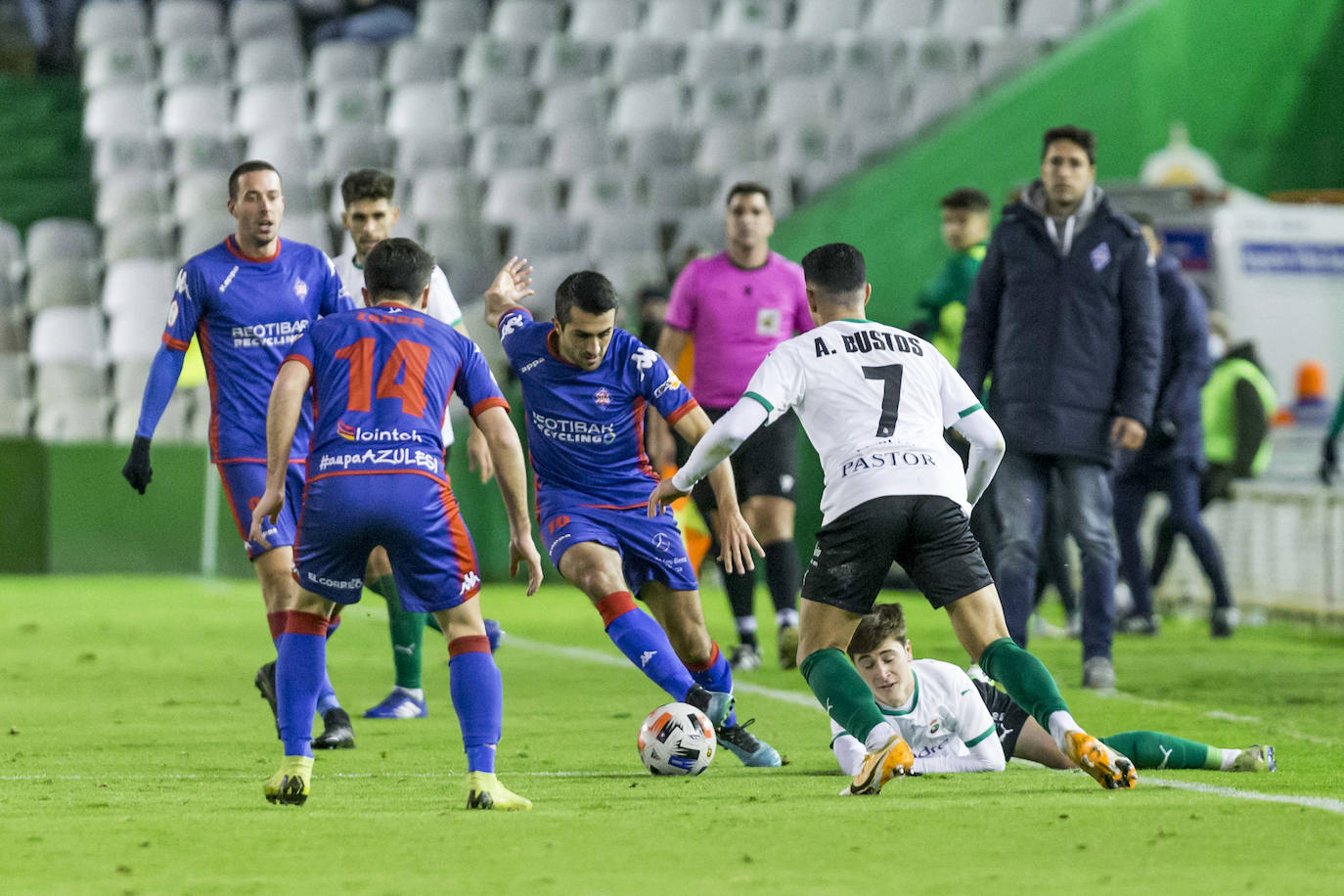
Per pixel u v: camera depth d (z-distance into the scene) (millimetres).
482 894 12688
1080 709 26656
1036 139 70688
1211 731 24047
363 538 17062
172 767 21047
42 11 90938
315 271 24812
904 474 18281
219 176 81812
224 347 24172
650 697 29922
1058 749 19656
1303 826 15641
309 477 17312
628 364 21609
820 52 83000
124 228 79062
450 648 17438
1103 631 29984
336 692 31625
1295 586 49094
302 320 24500
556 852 14469
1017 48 80250
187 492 69875
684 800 17688
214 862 14094
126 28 88938
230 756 22172
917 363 18906
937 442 18703
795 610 33594
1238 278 54812
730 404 33469
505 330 22391
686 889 12820
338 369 17453
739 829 15594
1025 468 29188
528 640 43906
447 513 17250
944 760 19766
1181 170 68000
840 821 16078
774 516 33625
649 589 22094
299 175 81938
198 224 79188
